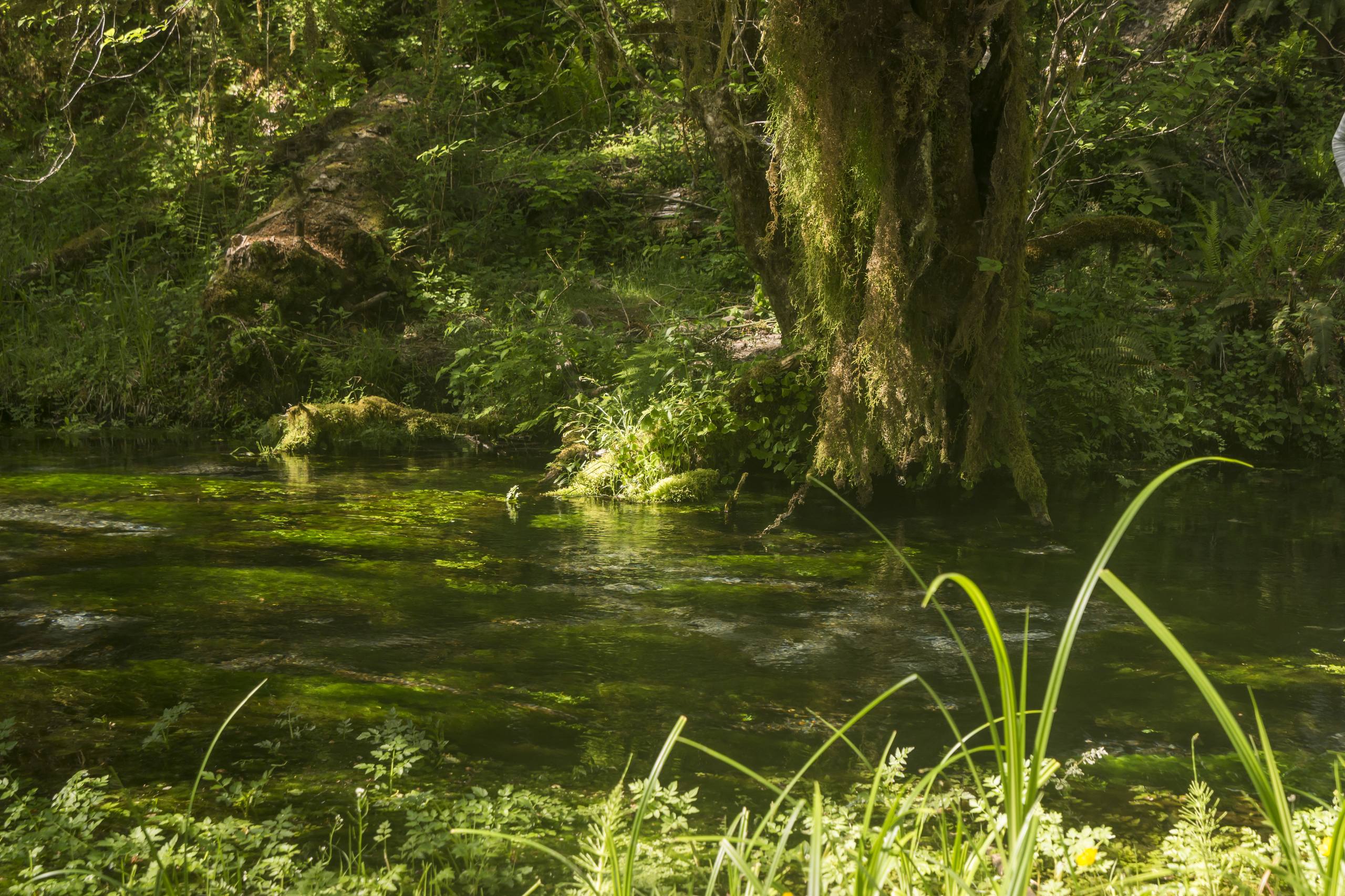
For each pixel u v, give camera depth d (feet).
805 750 12.07
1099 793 10.92
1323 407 36.04
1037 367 31.30
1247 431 35.65
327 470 30.99
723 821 10.06
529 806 10.19
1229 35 53.16
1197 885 8.02
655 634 16.39
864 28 21.81
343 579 19.17
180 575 19.17
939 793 10.66
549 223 50.19
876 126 22.17
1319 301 37.65
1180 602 18.33
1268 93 51.57
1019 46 22.79
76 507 24.95
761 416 28.89
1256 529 24.12
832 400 24.35
